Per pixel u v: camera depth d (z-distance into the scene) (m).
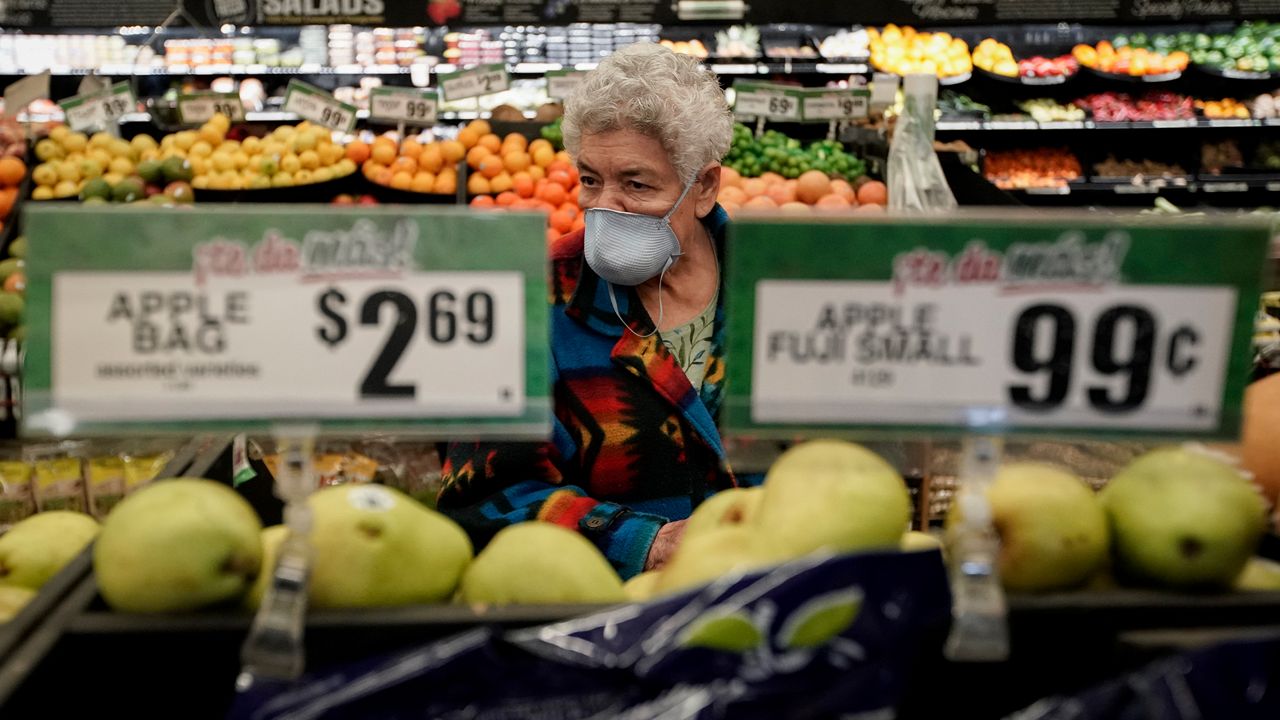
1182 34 6.37
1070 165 6.10
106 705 0.65
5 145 3.51
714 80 1.49
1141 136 6.34
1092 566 0.70
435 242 0.68
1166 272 0.67
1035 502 0.69
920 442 0.86
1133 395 0.68
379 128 5.49
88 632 0.64
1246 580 0.74
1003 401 0.68
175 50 5.82
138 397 0.67
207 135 3.81
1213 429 0.68
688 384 1.39
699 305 1.49
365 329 0.68
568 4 5.53
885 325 0.68
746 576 0.59
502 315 0.69
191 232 0.67
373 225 0.68
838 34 6.12
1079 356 0.68
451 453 1.31
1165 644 0.63
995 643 0.62
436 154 3.78
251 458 1.24
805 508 0.68
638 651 0.58
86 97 3.50
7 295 2.39
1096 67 6.15
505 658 0.59
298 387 0.68
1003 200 2.99
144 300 0.66
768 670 0.57
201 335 0.67
